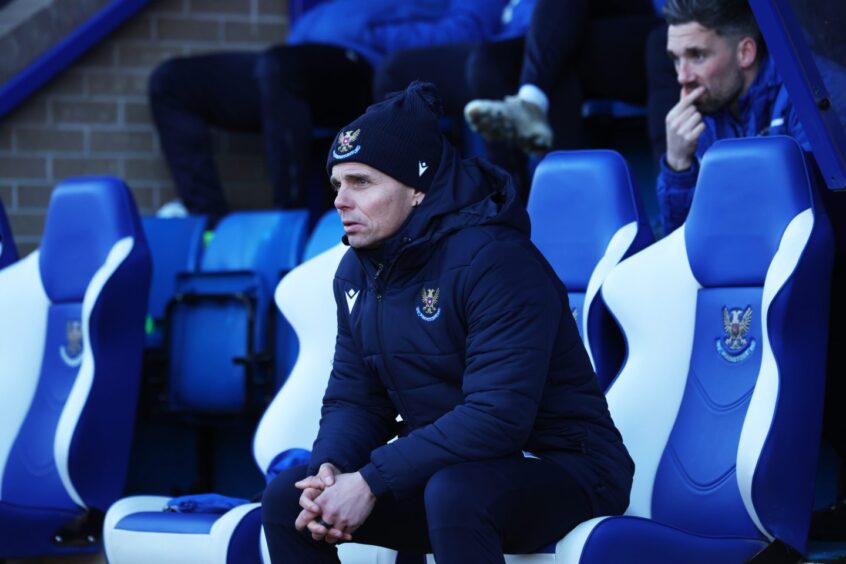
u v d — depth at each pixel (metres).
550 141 11.33
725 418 7.84
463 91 12.82
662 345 8.17
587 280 8.68
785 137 7.77
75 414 10.09
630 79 11.56
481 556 6.33
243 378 12.21
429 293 6.80
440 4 14.56
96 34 15.91
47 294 10.83
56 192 10.80
